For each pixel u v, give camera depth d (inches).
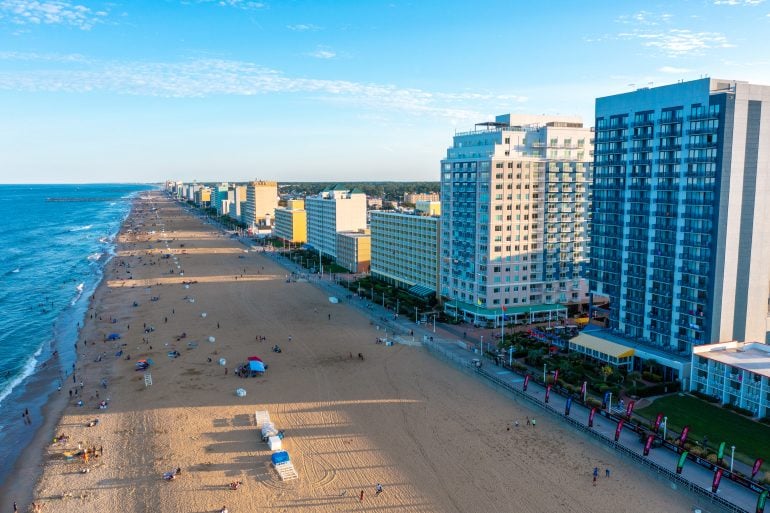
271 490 3149.6
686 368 4370.1
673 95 4665.4
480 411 4148.6
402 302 7450.8
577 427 3750.0
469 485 3159.5
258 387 4665.4
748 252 4490.7
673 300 4751.5
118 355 5580.7
